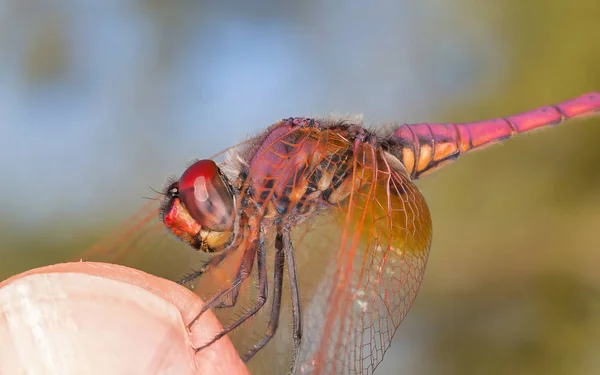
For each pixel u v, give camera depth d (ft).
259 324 0.57
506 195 0.72
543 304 0.67
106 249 0.59
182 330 0.56
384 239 0.57
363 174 0.57
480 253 0.70
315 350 0.56
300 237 0.57
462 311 0.68
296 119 0.57
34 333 0.55
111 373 0.55
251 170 0.57
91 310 0.55
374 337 0.56
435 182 0.73
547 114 0.60
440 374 0.66
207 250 0.56
